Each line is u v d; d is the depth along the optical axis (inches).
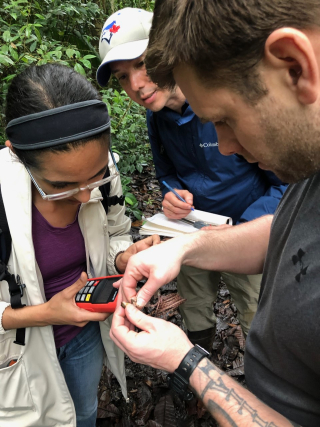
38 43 108.9
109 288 43.8
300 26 17.3
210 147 62.3
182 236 43.0
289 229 29.0
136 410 75.3
